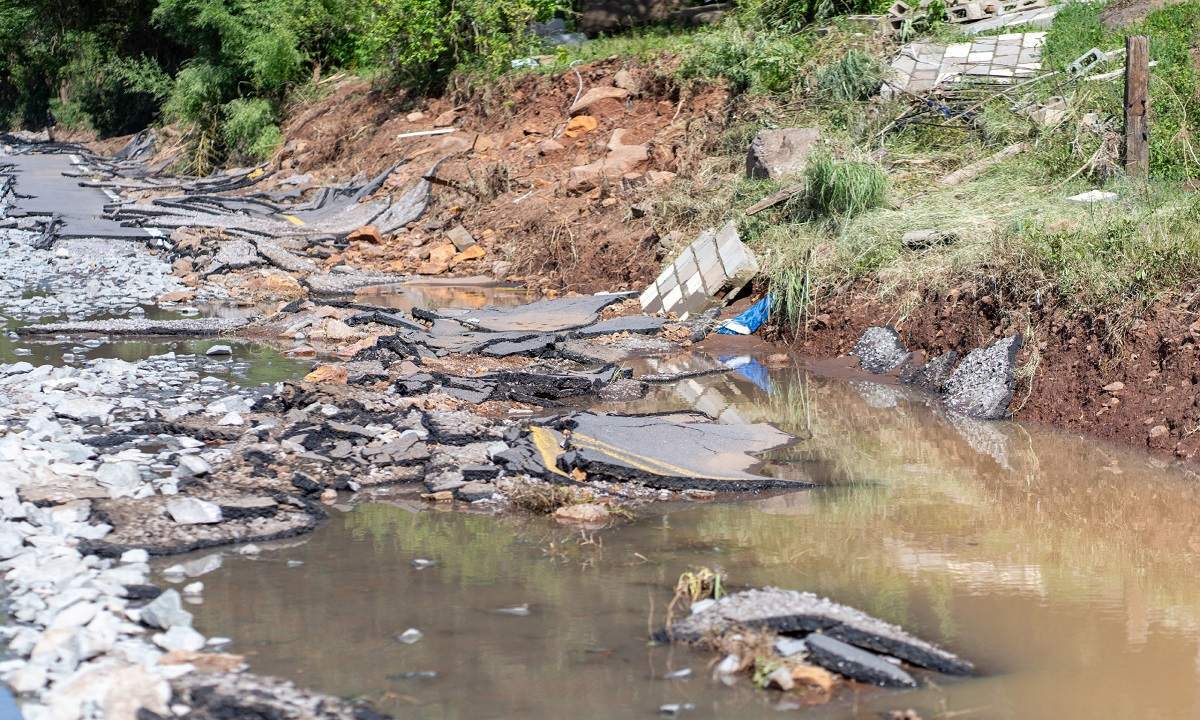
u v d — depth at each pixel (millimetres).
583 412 9109
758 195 14055
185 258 17984
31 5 42219
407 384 9805
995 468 8117
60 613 5277
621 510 7188
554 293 15125
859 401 9977
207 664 4957
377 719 4535
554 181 18344
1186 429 8258
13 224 21844
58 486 7109
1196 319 8688
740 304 12930
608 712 4664
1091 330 9391
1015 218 11172
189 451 8086
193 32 32625
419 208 19766
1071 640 5391
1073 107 13406
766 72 17188
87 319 13586
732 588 5934
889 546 6605
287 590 5887
